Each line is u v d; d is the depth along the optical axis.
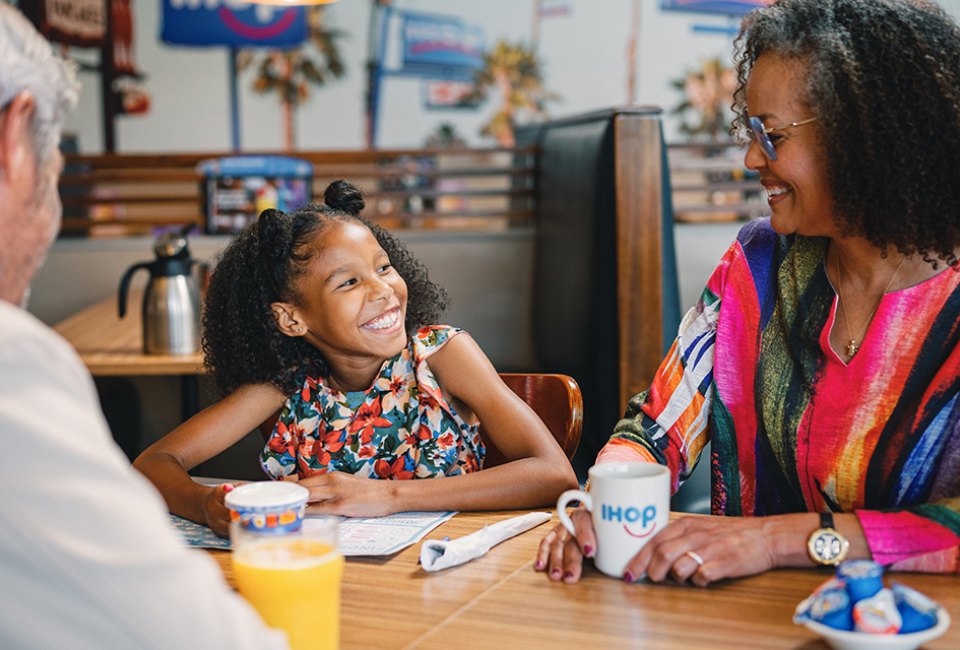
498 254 4.37
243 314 1.62
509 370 4.26
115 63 14.07
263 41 14.46
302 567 0.87
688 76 15.30
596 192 3.24
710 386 1.48
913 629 0.87
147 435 3.64
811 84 1.21
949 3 1.50
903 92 1.19
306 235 1.54
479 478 1.41
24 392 0.67
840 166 1.21
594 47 15.15
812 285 1.38
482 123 15.12
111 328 3.34
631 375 3.00
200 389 3.12
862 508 1.32
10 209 0.77
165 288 2.85
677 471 1.48
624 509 1.09
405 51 14.80
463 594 1.06
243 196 4.03
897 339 1.28
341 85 14.81
